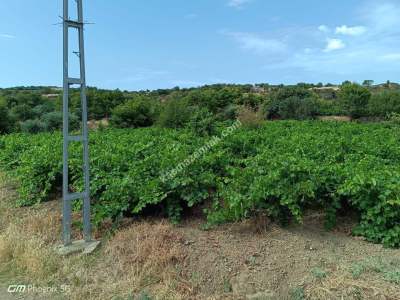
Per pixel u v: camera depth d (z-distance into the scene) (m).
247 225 5.30
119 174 6.79
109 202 5.83
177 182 5.53
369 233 4.88
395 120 16.17
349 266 4.20
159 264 4.41
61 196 7.73
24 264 4.73
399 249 4.62
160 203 5.80
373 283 3.82
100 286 4.21
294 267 4.26
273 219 5.40
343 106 38.88
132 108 30.14
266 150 8.09
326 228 5.23
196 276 4.22
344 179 5.36
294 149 8.41
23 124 29.58
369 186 4.90
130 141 11.62
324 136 11.60
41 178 7.36
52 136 14.82
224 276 4.20
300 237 4.97
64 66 4.72
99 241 5.25
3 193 8.30
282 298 3.79
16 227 5.93
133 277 4.22
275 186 5.12
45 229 5.80
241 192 5.25
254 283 4.07
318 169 5.36
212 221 5.23
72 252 4.96
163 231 5.04
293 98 37.59
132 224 5.65
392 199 4.68
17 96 43.56
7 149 11.22
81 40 4.85
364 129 15.57
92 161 7.49
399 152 8.43
